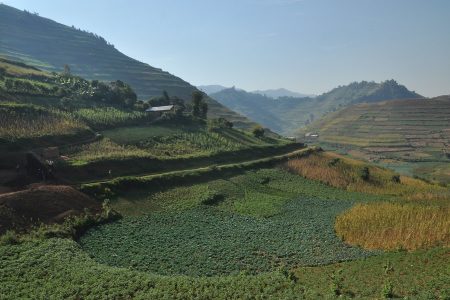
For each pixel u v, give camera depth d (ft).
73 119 375.45
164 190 287.48
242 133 506.89
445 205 280.51
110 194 255.91
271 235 227.20
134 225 227.61
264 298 135.64
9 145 286.05
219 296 136.87
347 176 409.28
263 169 390.01
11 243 177.47
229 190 315.37
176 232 223.92
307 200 317.63
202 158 375.04
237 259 190.39
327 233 232.32
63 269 154.30
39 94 414.00
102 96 471.62
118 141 363.56
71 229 203.72
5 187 234.79
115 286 142.00
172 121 469.16
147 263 180.34
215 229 233.55
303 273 172.55
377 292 143.43
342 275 165.27
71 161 284.20
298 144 519.19
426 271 161.58
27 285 139.74
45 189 226.58
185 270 175.63
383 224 237.45
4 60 553.64
